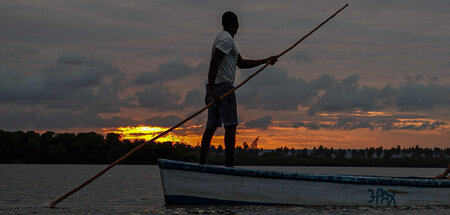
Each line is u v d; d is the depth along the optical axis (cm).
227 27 671
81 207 748
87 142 12900
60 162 12675
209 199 648
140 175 3066
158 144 12731
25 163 12462
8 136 12369
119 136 13075
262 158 16888
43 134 13125
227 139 659
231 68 658
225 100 655
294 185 677
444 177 796
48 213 658
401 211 666
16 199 962
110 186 1526
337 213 627
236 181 654
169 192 636
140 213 642
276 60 744
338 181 694
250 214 586
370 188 708
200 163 677
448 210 687
